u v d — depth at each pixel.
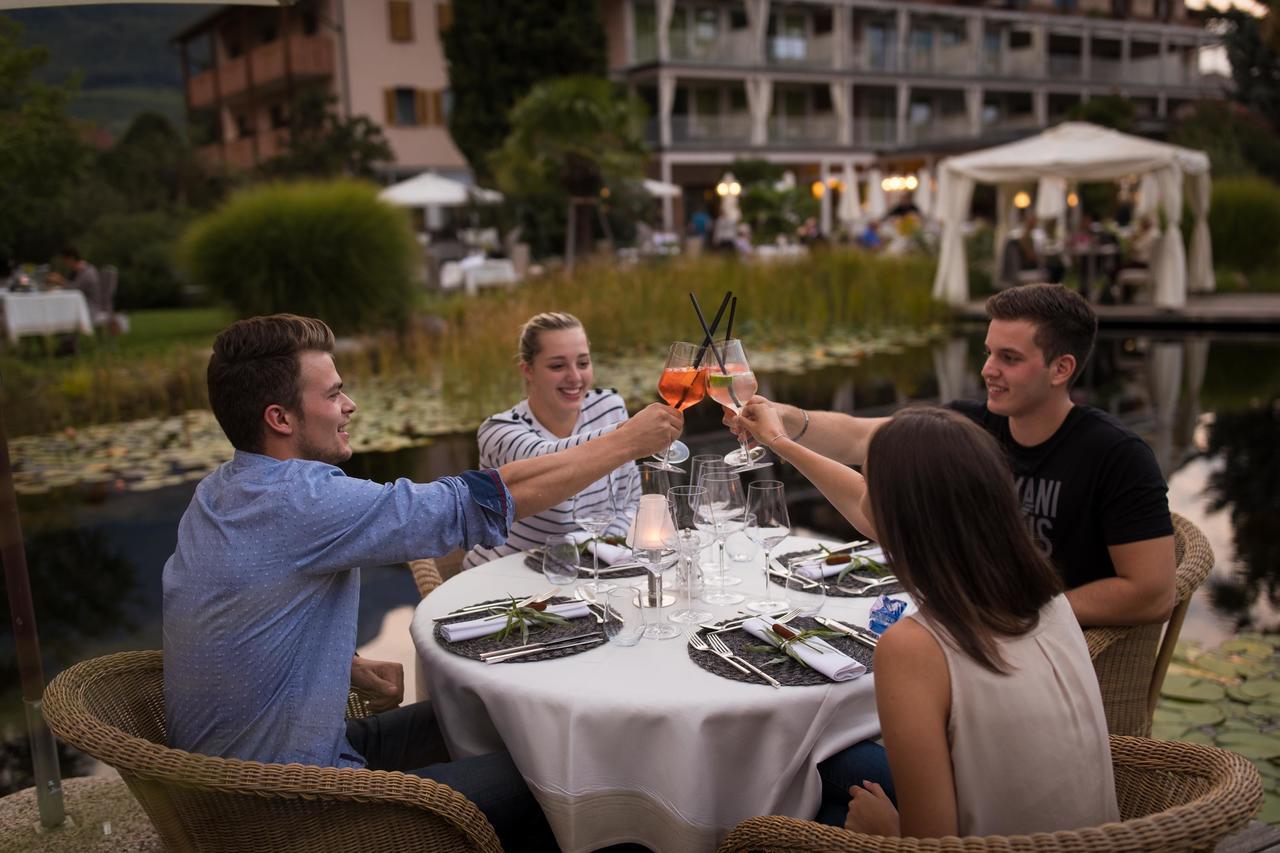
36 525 5.39
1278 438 6.54
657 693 1.85
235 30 28.38
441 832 1.69
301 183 11.16
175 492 5.96
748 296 12.02
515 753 1.94
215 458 6.75
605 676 1.93
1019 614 1.44
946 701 1.43
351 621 1.91
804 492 5.74
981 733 1.42
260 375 1.82
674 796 1.83
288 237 10.21
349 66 25.59
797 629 2.06
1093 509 2.28
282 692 1.80
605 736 1.85
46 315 10.38
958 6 35.06
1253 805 1.37
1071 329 2.28
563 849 1.89
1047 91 36.72
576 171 14.88
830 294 12.62
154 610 4.27
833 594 2.32
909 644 1.45
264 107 28.98
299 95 23.83
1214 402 7.71
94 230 18.02
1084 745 1.45
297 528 1.77
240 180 21.09
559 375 3.05
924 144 31.88
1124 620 2.17
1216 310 12.21
